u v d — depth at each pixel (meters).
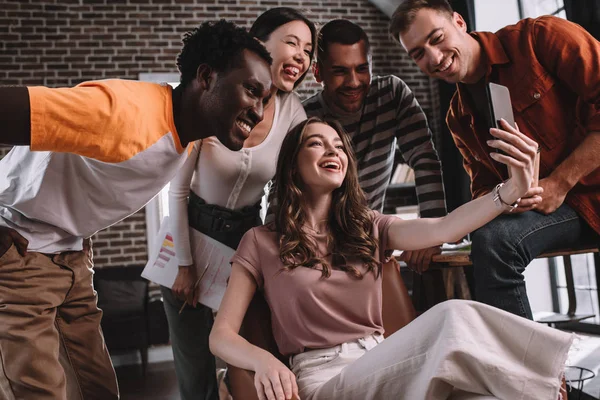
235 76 1.54
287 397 1.45
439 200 2.58
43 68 6.38
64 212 1.73
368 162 2.68
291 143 1.95
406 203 6.97
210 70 1.56
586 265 4.82
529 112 2.13
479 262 1.91
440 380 1.34
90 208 1.72
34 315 1.77
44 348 1.76
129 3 6.59
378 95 2.62
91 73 6.47
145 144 1.51
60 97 1.36
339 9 7.06
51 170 1.64
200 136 1.65
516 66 2.13
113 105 1.43
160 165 1.60
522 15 5.32
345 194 1.94
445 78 2.21
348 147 1.98
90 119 1.39
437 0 2.18
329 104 2.64
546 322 3.33
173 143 1.59
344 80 2.50
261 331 1.84
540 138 2.14
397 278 1.93
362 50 2.49
